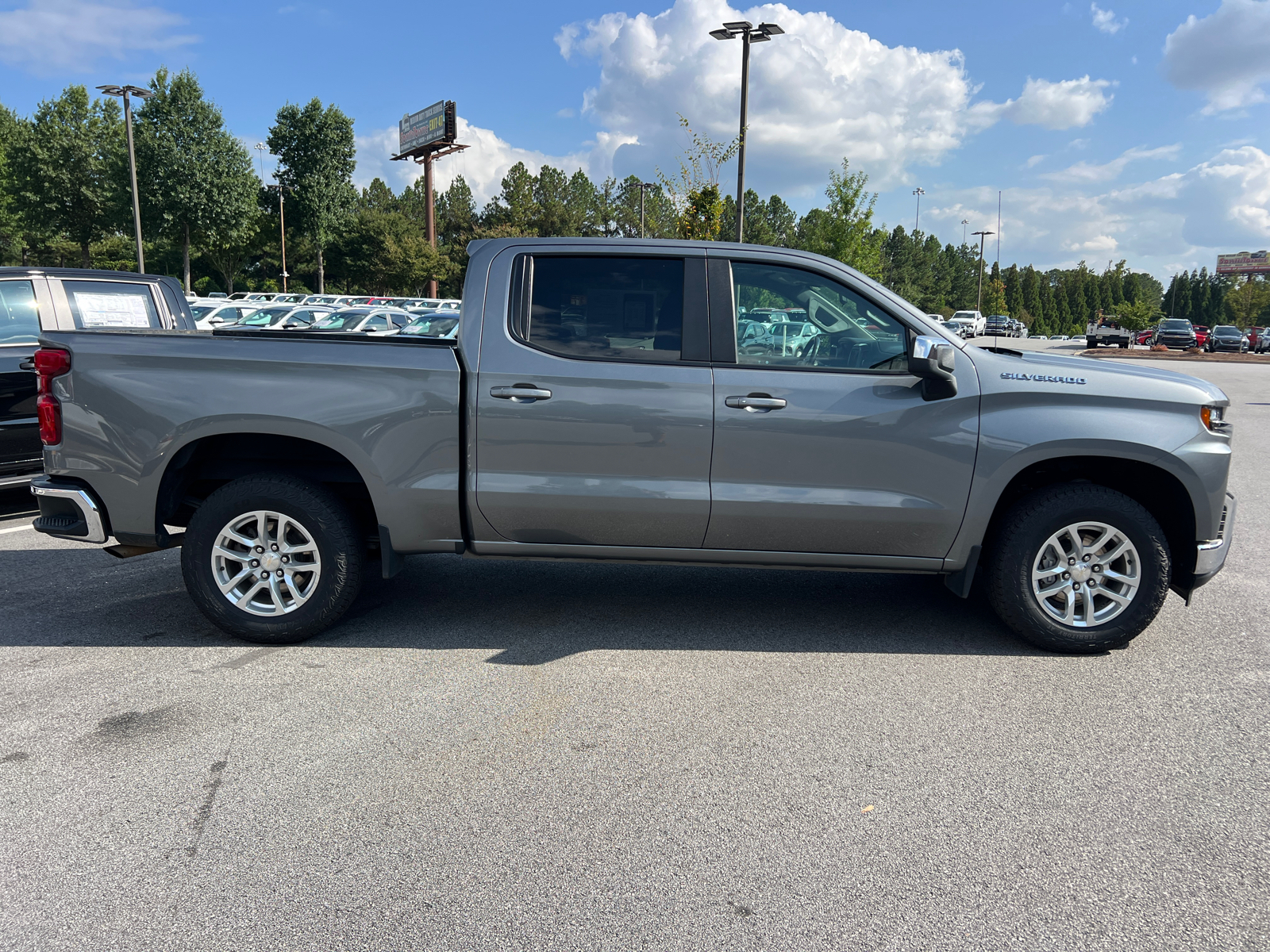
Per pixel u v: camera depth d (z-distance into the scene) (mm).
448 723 3297
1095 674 3854
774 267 3980
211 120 50031
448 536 4047
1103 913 2242
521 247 3990
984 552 4172
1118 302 120688
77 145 54156
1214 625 4527
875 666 3908
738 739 3195
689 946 2098
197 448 4059
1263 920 2221
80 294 6684
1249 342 49594
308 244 68625
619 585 5078
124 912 2203
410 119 74562
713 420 3861
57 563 5445
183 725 3250
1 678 3672
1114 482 4270
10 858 2422
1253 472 9484
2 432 6277
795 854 2482
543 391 3863
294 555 4070
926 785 2881
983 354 3969
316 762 2984
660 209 23703
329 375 3883
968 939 2137
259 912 2207
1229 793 2852
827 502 3889
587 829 2598
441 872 2381
